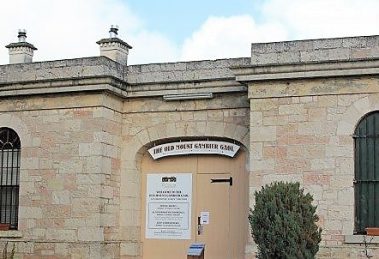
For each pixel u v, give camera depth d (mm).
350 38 14820
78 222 16688
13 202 17656
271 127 15180
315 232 13281
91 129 16906
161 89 17406
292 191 13336
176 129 17344
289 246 12922
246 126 16656
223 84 16828
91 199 16656
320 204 14648
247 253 15023
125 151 17688
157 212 17578
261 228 13250
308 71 14867
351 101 14711
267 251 13078
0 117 17906
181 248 17250
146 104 17656
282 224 13023
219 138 17047
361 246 14188
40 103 17516
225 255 16766
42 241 16906
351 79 14734
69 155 17031
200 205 17219
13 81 17562
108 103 17156
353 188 14508
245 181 16750
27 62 18797
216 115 17031
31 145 17469
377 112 14594
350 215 14430
